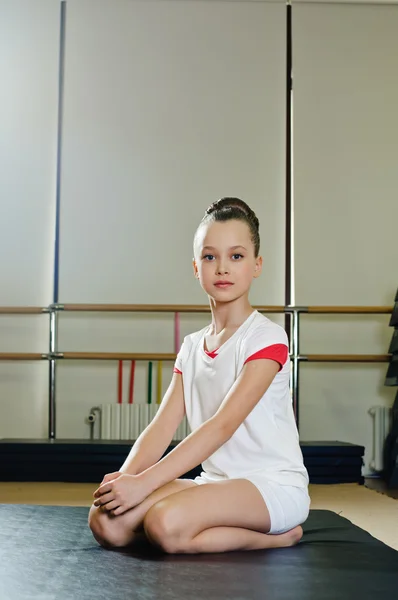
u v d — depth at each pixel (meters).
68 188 4.25
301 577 1.34
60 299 4.20
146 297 4.22
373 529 2.35
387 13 4.39
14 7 4.34
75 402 4.19
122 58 4.33
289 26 4.39
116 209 4.25
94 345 4.21
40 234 4.24
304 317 4.24
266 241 4.26
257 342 1.64
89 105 4.30
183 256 4.24
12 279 4.21
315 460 3.68
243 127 4.31
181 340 4.21
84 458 3.62
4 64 4.32
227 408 1.57
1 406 4.18
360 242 4.26
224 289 1.68
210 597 1.20
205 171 4.29
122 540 1.56
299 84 4.34
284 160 4.30
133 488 1.50
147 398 4.20
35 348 4.20
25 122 4.29
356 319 4.23
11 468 3.63
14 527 1.81
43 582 1.29
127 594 1.22
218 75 4.34
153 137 4.29
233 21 4.37
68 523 1.87
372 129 4.32
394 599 1.20
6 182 4.26
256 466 1.63
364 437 4.20
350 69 4.36
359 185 4.29
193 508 1.49
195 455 1.53
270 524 1.58
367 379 4.23
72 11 4.35
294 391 3.88
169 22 4.36
